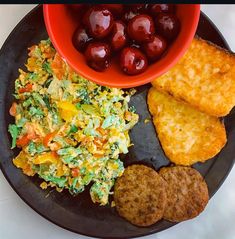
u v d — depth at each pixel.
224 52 0.33
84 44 0.29
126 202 0.33
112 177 0.33
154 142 0.33
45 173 0.33
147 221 0.33
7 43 0.32
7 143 0.33
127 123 0.33
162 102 0.33
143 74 0.29
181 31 0.29
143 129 0.33
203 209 0.33
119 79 0.29
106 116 0.33
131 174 0.33
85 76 0.29
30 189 0.33
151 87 0.33
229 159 0.33
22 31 0.32
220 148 0.33
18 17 0.34
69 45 0.29
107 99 0.33
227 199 0.35
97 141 0.32
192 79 0.33
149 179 0.33
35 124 0.33
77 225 0.33
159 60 0.30
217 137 0.33
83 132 0.32
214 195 0.35
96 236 0.33
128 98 0.33
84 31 0.29
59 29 0.29
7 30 0.34
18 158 0.33
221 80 0.33
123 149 0.33
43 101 0.33
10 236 0.35
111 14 0.28
